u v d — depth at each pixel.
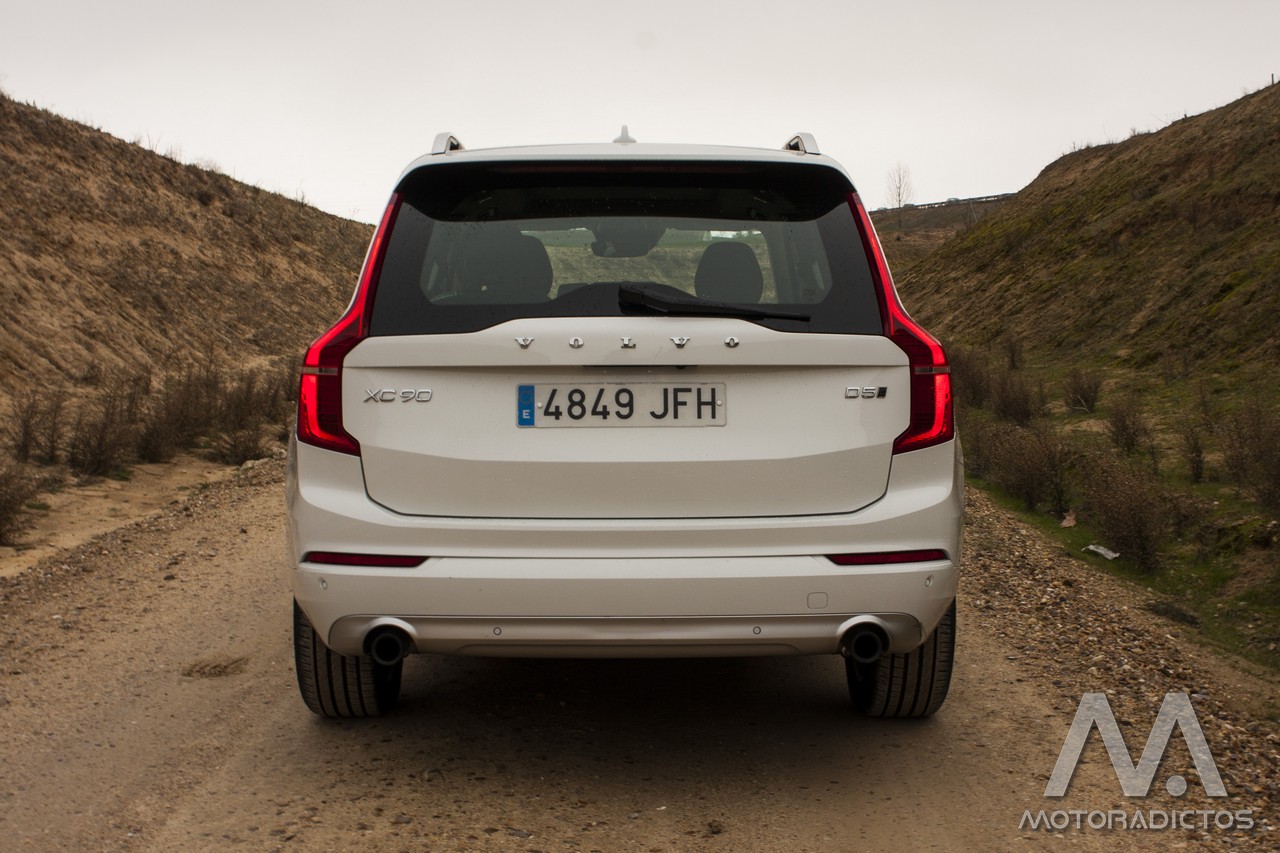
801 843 3.33
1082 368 19.53
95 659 5.16
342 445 3.44
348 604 3.42
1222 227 21.80
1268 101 26.11
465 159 3.63
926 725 4.40
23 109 31.86
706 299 3.56
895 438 3.47
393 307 3.46
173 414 12.98
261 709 4.50
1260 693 5.39
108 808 3.54
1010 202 41.84
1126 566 8.21
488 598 3.37
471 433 3.41
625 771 3.90
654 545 3.39
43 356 18.81
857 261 3.57
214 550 7.60
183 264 30.75
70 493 9.62
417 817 3.49
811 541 3.42
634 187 3.69
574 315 3.41
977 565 7.61
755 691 4.84
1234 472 9.64
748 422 3.43
